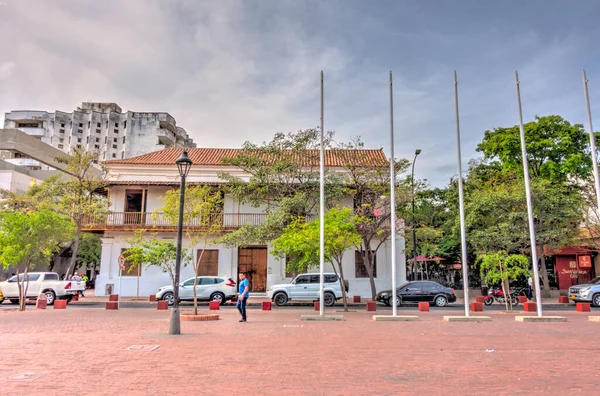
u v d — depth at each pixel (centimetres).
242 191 2575
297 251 1933
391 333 1169
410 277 3772
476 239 2567
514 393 569
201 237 2258
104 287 2762
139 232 2022
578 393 569
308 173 2603
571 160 2703
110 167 2927
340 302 2514
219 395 555
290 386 599
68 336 1089
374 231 2423
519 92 1662
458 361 777
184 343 973
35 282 2333
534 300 2628
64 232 2206
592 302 2264
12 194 3027
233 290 2327
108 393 562
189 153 3225
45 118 8362
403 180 2509
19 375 659
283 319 1558
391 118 1672
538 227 2520
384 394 562
